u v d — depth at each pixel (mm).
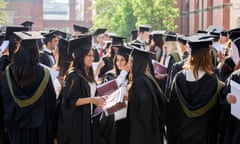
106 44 10336
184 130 4859
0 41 7434
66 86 4945
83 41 5090
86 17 75812
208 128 4852
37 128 4809
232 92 4242
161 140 5098
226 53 7707
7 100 4762
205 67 4840
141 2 31469
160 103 5109
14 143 4840
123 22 34906
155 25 31578
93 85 5219
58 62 6145
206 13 35062
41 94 4777
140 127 5016
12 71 4777
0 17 39406
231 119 4492
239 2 27172
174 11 31922
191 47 4875
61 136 4891
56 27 72938
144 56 5105
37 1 65500
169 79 6832
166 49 9203
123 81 5516
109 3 44938
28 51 4754
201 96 4777
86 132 4984
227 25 29750
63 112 4883
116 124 5301
